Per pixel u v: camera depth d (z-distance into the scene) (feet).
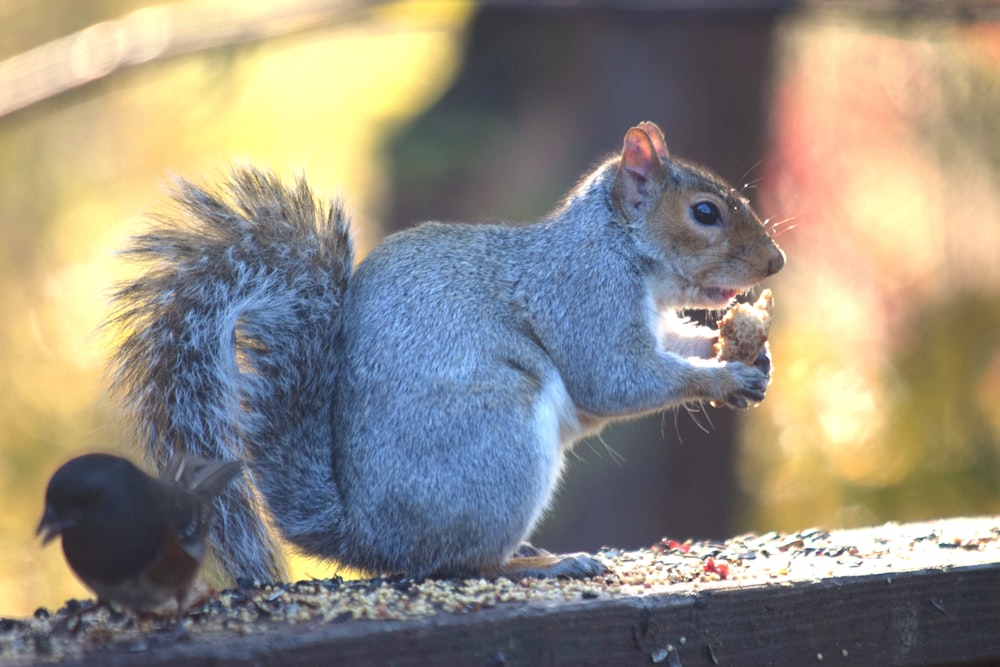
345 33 51.19
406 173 61.93
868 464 62.39
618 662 22.21
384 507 26.21
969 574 25.02
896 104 62.59
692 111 56.44
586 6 48.24
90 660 19.24
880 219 65.41
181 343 27.17
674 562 27.25
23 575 58.85
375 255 28.96
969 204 59.21
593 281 30.37
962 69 58.65
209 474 22.03
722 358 31.30
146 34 47.60
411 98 70.59
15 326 71.92
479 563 26.27
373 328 27.40
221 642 19.95
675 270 31.68
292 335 27.66
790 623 23.49
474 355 27.53
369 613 21.74
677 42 56.13
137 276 28.32
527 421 26.94
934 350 60.08
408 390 26.66
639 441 57.31
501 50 63.05
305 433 27.32
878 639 24.23
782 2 47.52
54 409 66.39
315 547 26.84
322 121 73.87
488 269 29.37
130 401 27.25
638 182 31.60
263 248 28.14
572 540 57.62
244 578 25.66
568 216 31.24
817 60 64.64
